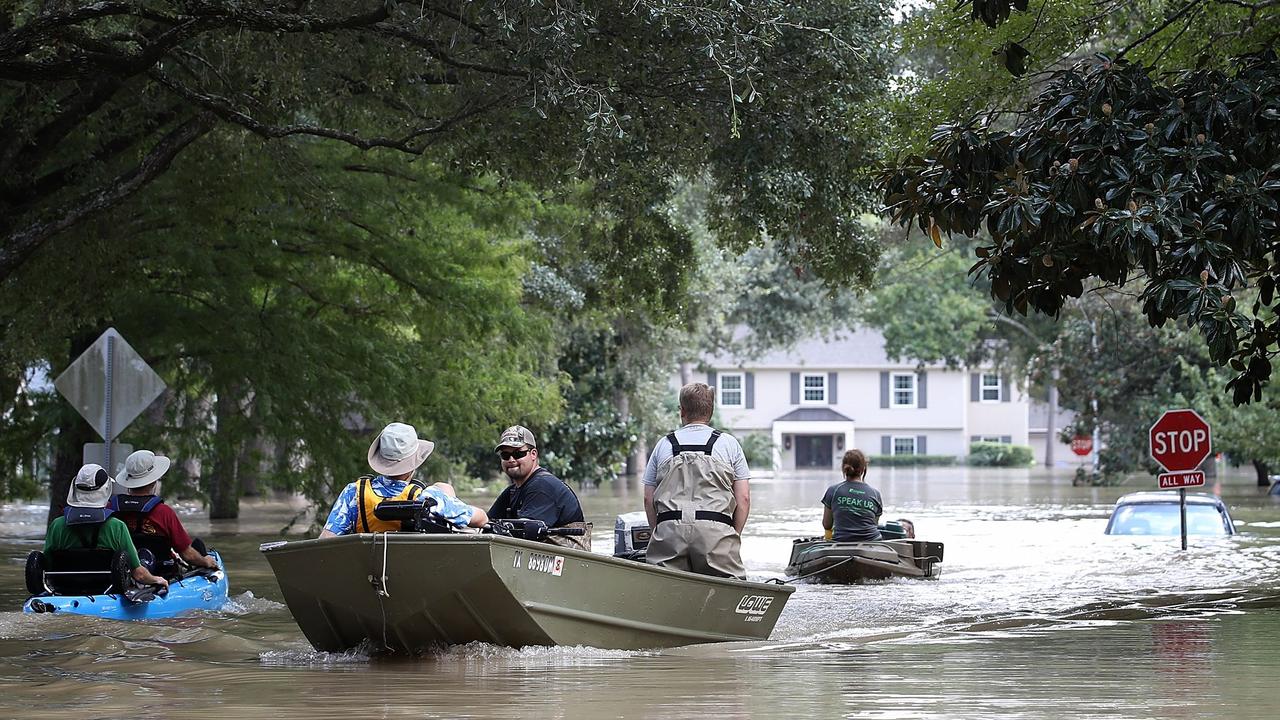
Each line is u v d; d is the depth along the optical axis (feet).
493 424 107.04
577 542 41.34
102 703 30.53
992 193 46.29
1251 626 45.42
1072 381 196.95
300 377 88.17
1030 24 70.64
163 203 81.30
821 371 350.23
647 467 43.50
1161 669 34.83
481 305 93.50
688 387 43.60
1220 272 42.27
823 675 34.17
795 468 340.39
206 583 53.52
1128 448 190.80
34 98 66.64
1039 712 27.96
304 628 40.09
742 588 42.29
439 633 37.83
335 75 67.72
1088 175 45.01
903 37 79.87
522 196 90.68
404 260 91.04
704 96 68.74
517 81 64.54
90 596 48.52
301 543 37.17
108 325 88.79
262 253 88.53
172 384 100.32
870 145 74.84
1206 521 91.35
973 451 346.33
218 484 117.50
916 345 245.86
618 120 63.41
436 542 35.83
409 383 93.04
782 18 64.54
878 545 64.54
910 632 45.19
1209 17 67.82
